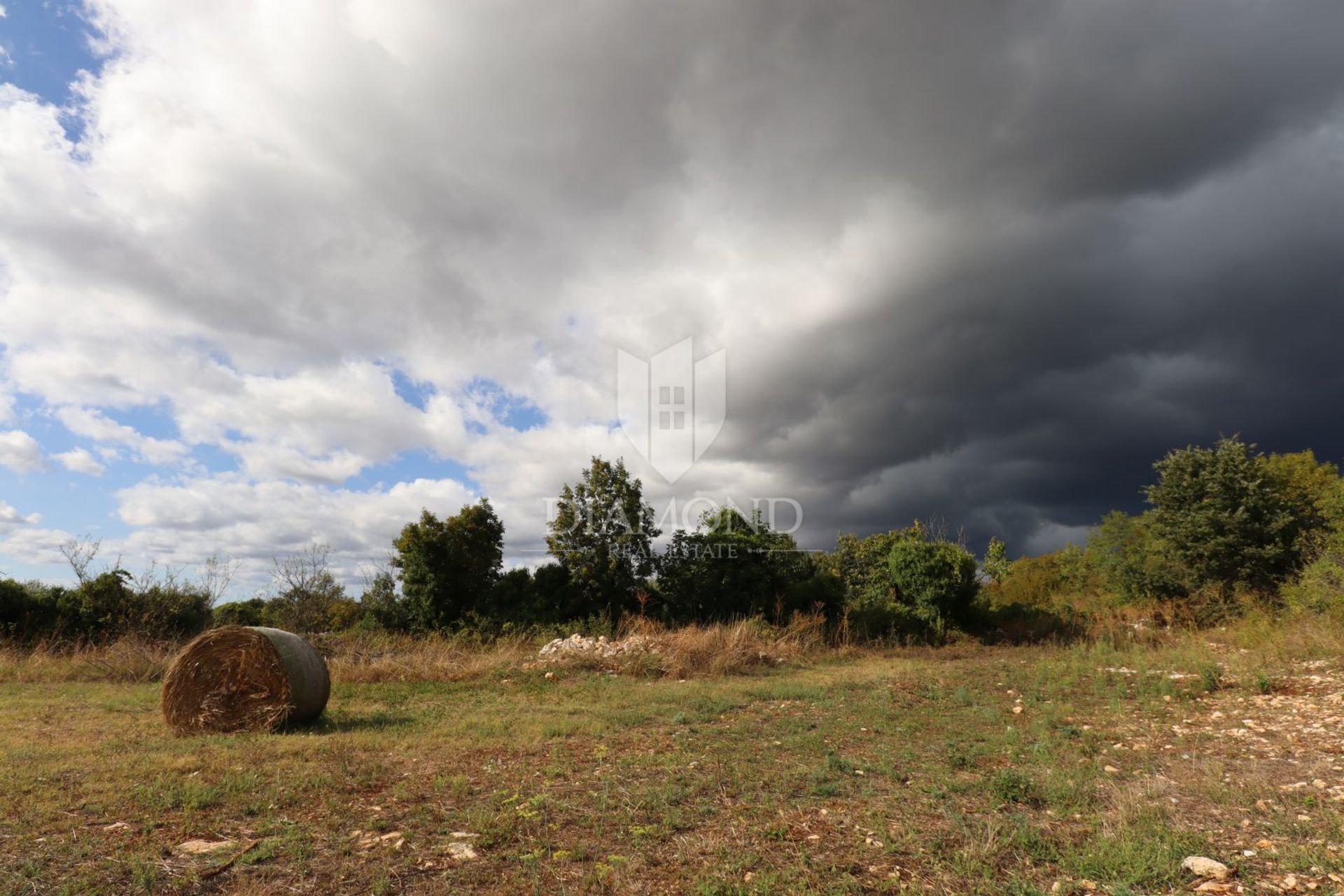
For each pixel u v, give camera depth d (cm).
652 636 1603
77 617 1861
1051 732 763
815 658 1641
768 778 581
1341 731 691
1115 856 396
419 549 1997
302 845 414
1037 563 3584
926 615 2025
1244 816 473
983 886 369
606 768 618
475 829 450
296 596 2086
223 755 653
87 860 386
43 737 766
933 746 720
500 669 1345
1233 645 1430
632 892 361
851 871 392
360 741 734
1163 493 2300
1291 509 2164
